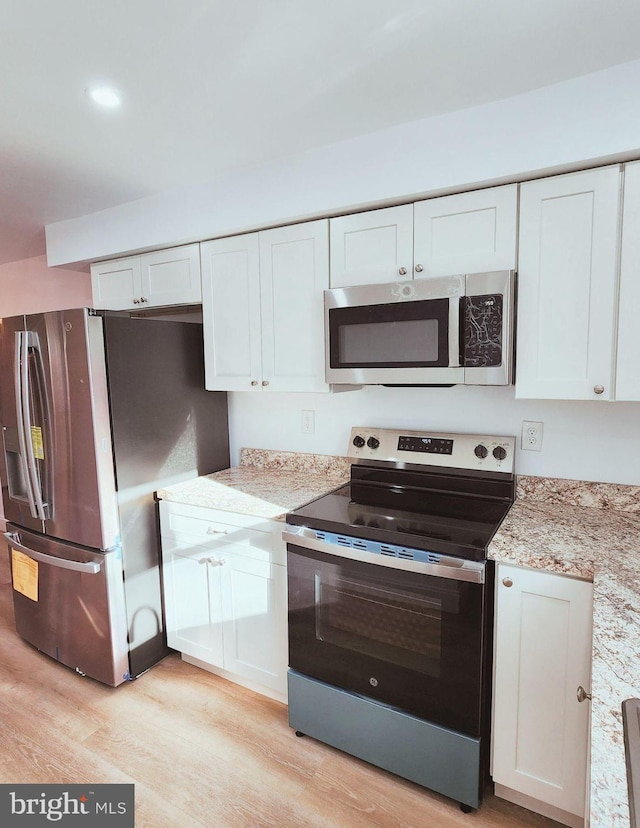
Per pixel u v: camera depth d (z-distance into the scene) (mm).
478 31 1229
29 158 1922
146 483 2291
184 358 2465
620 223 1446
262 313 2152
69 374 2102
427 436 2125
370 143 1771
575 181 1493
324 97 1526
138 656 2299
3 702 2143
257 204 2043
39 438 2260
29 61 1318
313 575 1787
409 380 1775
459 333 1659
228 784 1710
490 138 1569
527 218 1572
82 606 2238
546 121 1485
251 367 2221
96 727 1980
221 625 2176
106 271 2646
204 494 2195
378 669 1687
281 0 1108
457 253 1692
